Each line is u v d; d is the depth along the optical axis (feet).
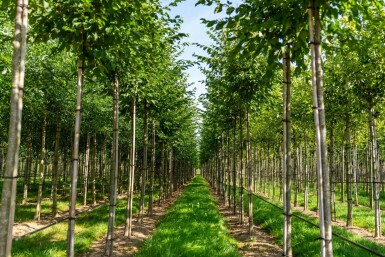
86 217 48.19
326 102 43.21
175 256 26.66
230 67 37.70
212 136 86.58
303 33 15.90
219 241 32.19
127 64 26.18
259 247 34.32
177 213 51.34
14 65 11.94
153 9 21.70
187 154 134.72
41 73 40.01
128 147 94.32
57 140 51.01
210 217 46.44
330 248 13.61
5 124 57.47
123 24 18.21
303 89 48.75
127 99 37.60
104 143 83.35
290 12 15.58
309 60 19.99
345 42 17.46
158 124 61.00
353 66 36.45
